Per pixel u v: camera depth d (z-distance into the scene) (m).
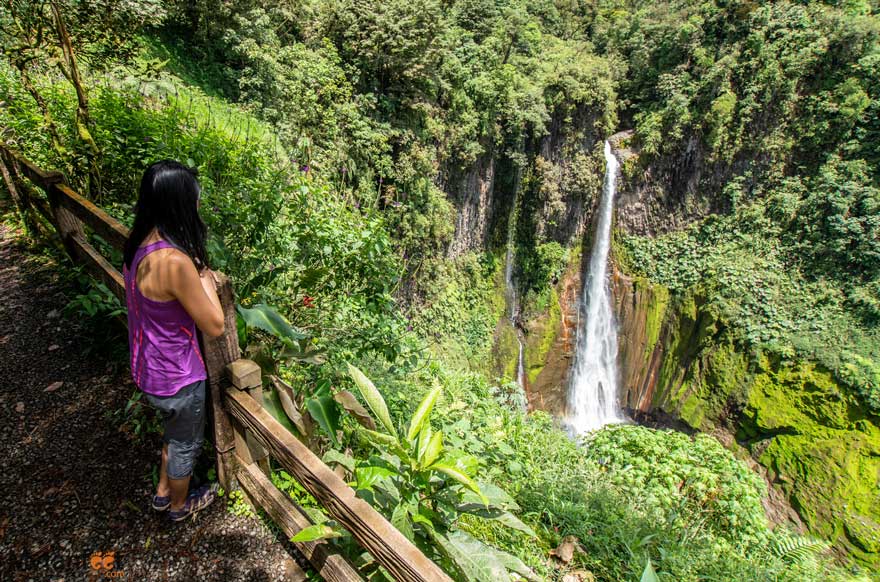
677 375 20.38
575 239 21.66
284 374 3.20
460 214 18.52
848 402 15.82
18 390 2.73
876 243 17.50
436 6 14.30
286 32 13.51
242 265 3.40
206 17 12.01
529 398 21.31
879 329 16.80
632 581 3.25
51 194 3.38
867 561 14.03
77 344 3.15
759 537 5.44
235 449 2.15
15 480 2.20
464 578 1.81
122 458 2.37
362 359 4.30
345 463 2.25
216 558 1.95
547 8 25.89
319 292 3.94
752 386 17.91
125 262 1.65
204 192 3.56
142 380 1.73
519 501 3.84
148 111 5.46
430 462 1.76
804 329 17.86
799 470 16.09
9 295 3.59
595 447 6.82
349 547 1.80
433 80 15.03
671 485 5.66
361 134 13.22
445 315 18.19
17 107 4.73
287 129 11.64
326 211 4.53
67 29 4.15
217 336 1.73
